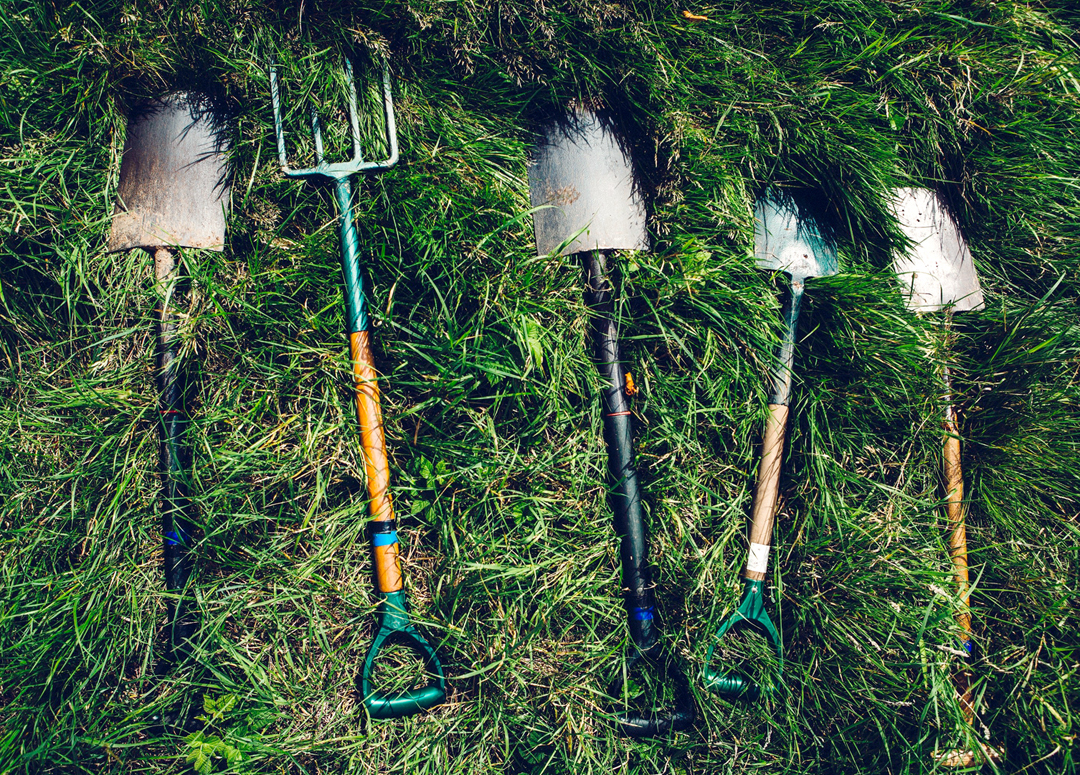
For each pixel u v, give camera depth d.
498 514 1.58
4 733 1.42
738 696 1.55
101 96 1.53
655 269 1.58
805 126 1.61
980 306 1.72
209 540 1.51
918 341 1.63
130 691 1.51
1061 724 1.54
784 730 1.59
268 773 1.50
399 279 1.56
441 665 1.55
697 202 1.62
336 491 1.59
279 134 1.51
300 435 1.55
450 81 1.62
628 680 1.57
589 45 1.59
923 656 1.54
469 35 1.56
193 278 1.51
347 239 1.50
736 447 1.65
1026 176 1.70
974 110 1.69
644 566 1.52
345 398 1.56
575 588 1.56
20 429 1.52
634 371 1.63
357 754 1.52
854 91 1.66
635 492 1.52
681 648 1.57
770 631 1.53
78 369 1.57
